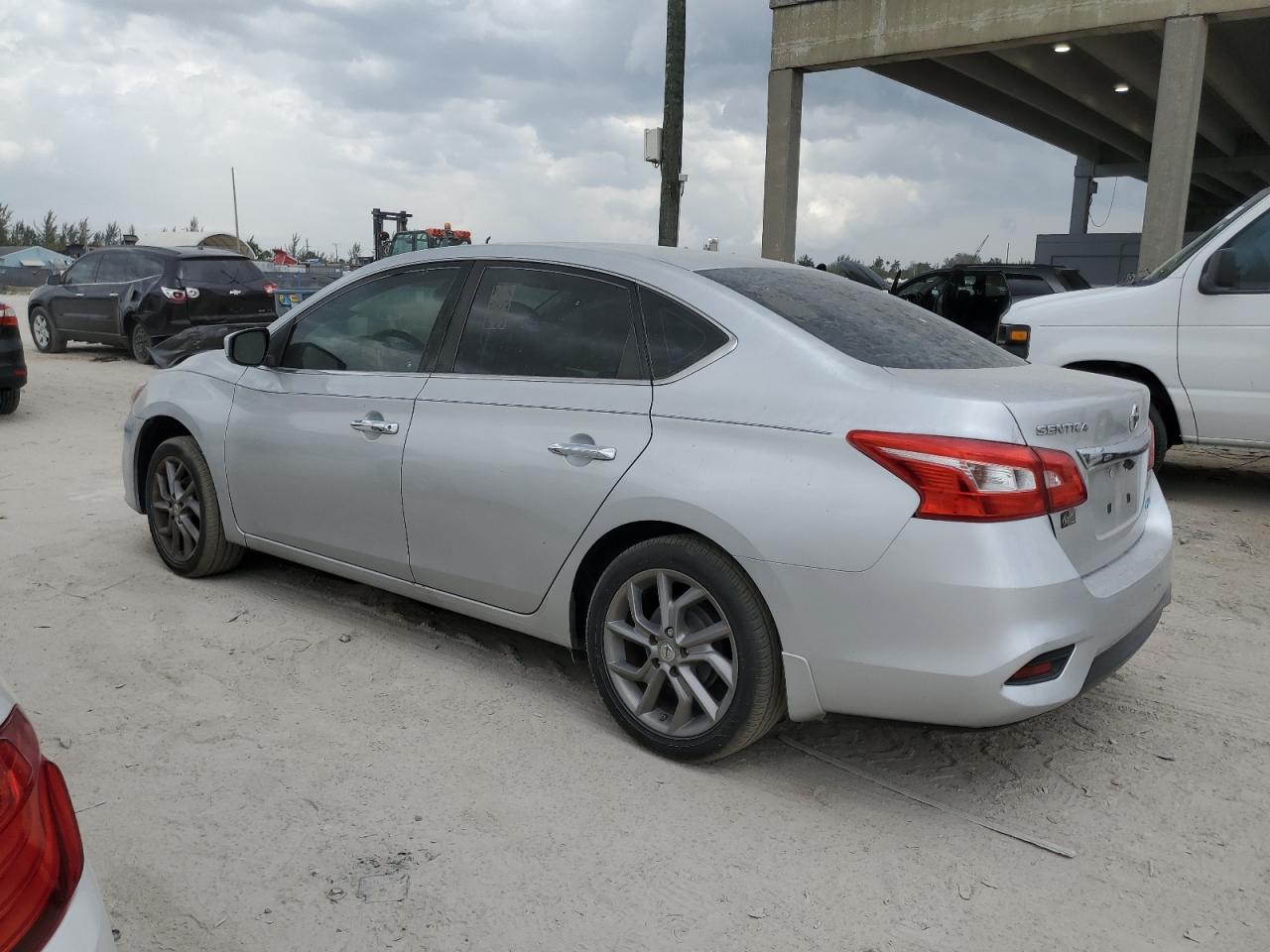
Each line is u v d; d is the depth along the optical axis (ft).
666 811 9.53
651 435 10.14
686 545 9.89
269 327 14.44
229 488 14.71
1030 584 8.52
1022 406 8.89
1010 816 9.57
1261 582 16.31
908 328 11.17
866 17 43.34
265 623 14.12
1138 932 7.93
